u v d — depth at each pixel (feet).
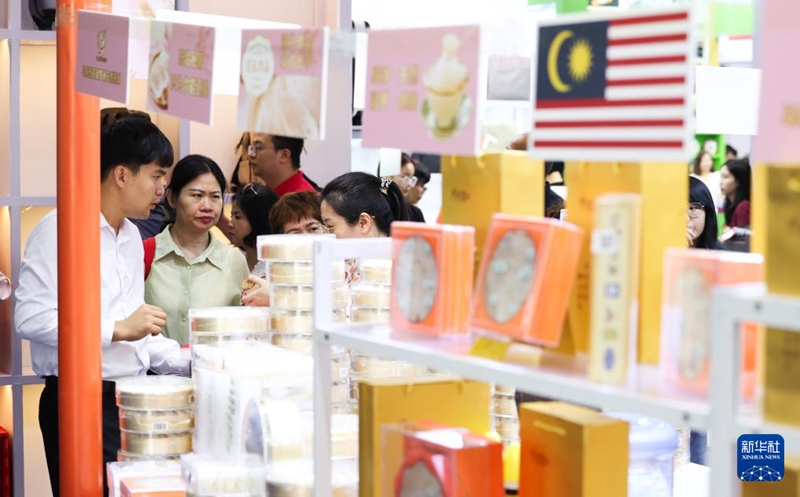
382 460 8.27
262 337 11.78
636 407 5.68
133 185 14.65
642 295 6.61
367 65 7.38
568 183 7.10
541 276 6.64
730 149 23.91
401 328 7.90
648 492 8.38
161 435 10.73
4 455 17.44
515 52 7.86
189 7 18.43
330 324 8.32
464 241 7.57
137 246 15.34
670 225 6.70
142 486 9.74
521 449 7.89
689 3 5.66
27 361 18.39
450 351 7.06
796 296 5.11
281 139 19.17
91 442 10.91
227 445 9.92
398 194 17.17
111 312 14.67
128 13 11.66
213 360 10.55
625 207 6.02
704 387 5.75
